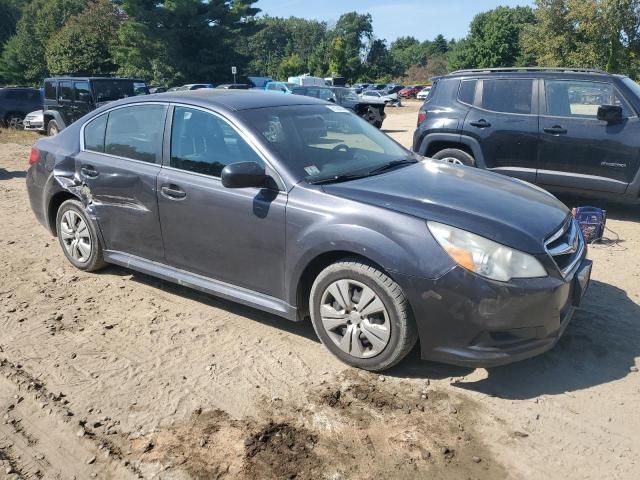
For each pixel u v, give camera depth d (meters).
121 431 2.96
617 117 6.47
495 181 3.98
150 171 4.24
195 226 3.99
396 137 19.33
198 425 2.99
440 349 3.16
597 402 3.17
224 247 3.87
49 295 4.67
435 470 2.66
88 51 55.12
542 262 3.09
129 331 4.04
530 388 3.30
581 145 6.74
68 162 4.91
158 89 30.73
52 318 4.25
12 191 8.98
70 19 59.59
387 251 3.15
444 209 3.25
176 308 4.40
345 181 3.67
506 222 3.19
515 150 7.20
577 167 6.83
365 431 2.93
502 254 3.04
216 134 3.96
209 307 4.42
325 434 2.91
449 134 7.66
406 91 63.69
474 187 3.71
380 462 2.71
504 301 2.99
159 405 3.17
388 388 3.30
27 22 70.75
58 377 3.46
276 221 3.56
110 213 4.59
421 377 3.41
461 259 3.03
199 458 2.75
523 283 3.02
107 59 55.69
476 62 77.31
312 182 3.58
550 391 3.27
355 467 2.68
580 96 6.82
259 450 2.80
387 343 3.27
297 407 3.13
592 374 3.44
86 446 2.85
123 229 4.53
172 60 50.31
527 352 3.09
